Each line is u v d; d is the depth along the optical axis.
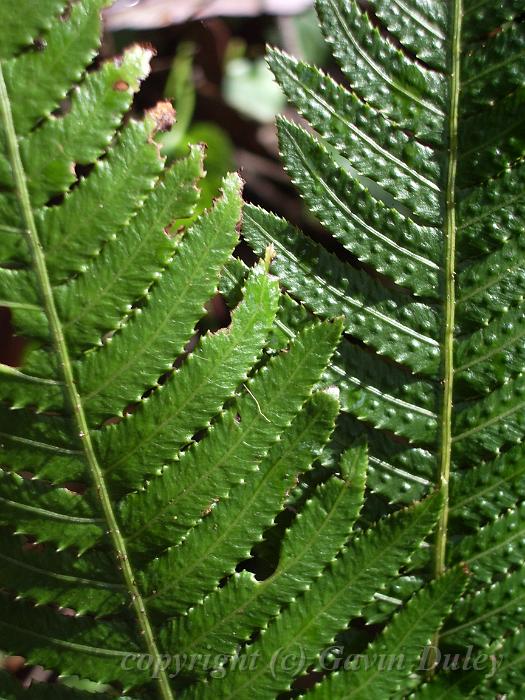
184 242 0.35
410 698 0.37
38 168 0.34
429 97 0.37
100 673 0.36
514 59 0.36
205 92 0.76
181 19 0.66
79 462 0.35
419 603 0.37
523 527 0.37
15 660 0.48
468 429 0.37
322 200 0.37
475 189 0.37
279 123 0.37
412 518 0.36
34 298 0.35
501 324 0.37
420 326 0.37
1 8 0.33
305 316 0.37
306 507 0.36
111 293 0.35
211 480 0.36
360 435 0.38
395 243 0.37
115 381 0.35
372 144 0.37
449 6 0.37
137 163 0.34
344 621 0.36
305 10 0.71
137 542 0.36
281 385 0.35
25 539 0.36
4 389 0.35
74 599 0.36
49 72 0.34
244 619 0.36
